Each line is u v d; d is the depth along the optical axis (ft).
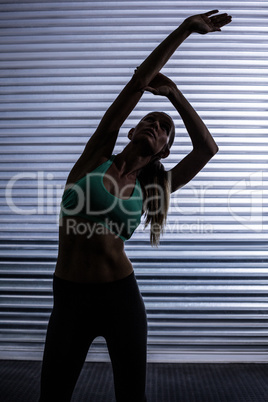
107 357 10.94
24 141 10.98
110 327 5.49
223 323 11.03
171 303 11.02
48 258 10.99
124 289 5.54
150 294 11.02
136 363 5.45
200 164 6.42
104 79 10.96
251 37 10.95
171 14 10.97
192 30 5.41
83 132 10.98
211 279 11.03
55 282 5.58
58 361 5.29
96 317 5.49
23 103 11.00
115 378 5.54
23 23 10.98
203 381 9.88
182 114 6.11
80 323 5.44
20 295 11.00
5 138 11.01
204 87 10.96
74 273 5.45
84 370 10.40
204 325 11.03
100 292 5.42
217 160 10.96
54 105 11.00
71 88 10.98
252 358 11.03
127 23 10.99
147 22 10.98
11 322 11.01
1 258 11.00
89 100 10.97
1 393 9.09
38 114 10.99
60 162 11.00
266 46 10.96
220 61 10.95
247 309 11.03
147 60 5.34
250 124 10.93
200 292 11.03
